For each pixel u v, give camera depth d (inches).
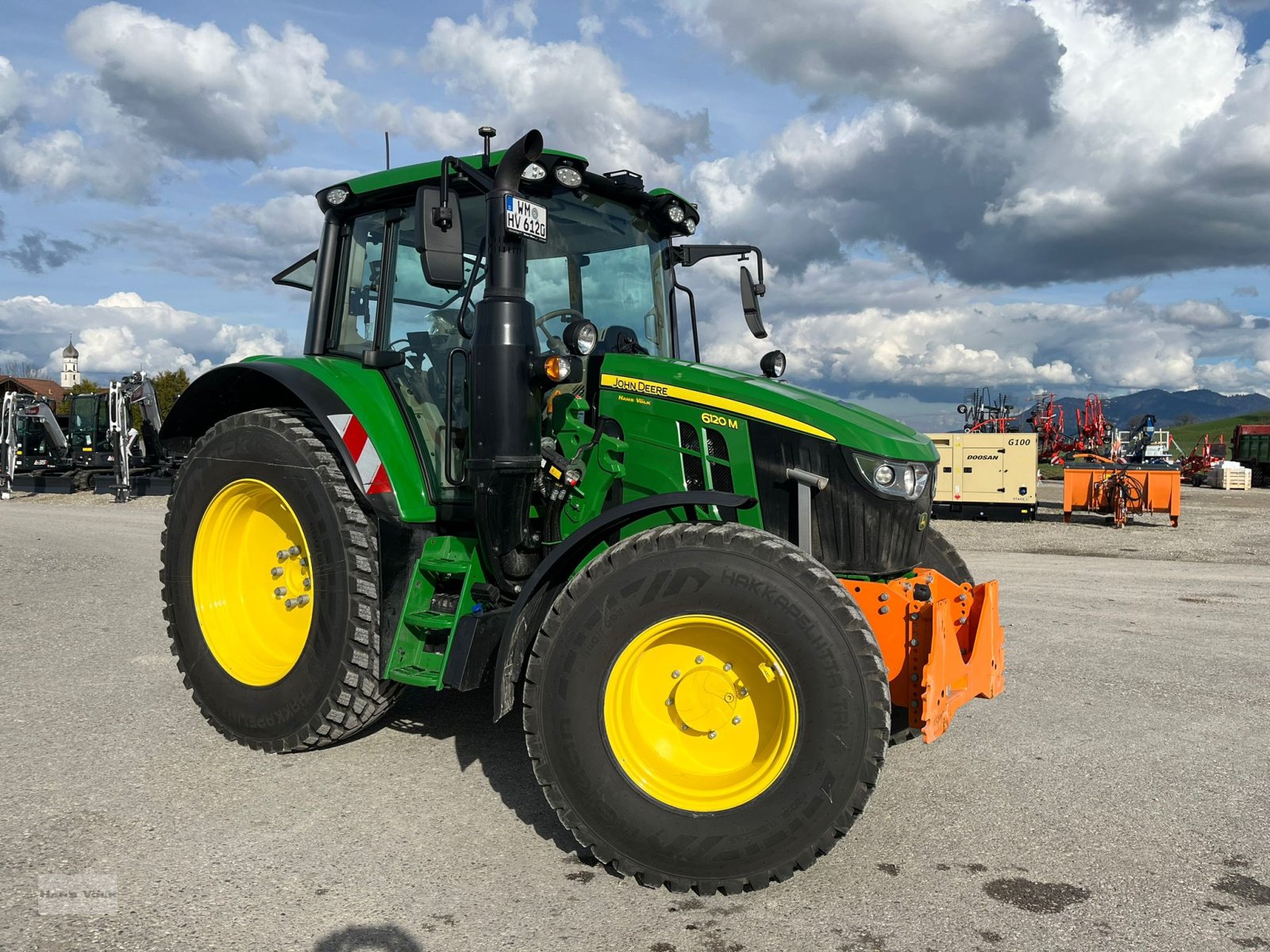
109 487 870.4
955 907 107.3
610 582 116.3
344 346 172.9
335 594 147.5
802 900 109.0
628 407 141.3
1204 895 110.8
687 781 114.6
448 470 149.4
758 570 111.3
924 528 142.6
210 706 161.8
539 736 117.1
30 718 172.1
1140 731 177.2
